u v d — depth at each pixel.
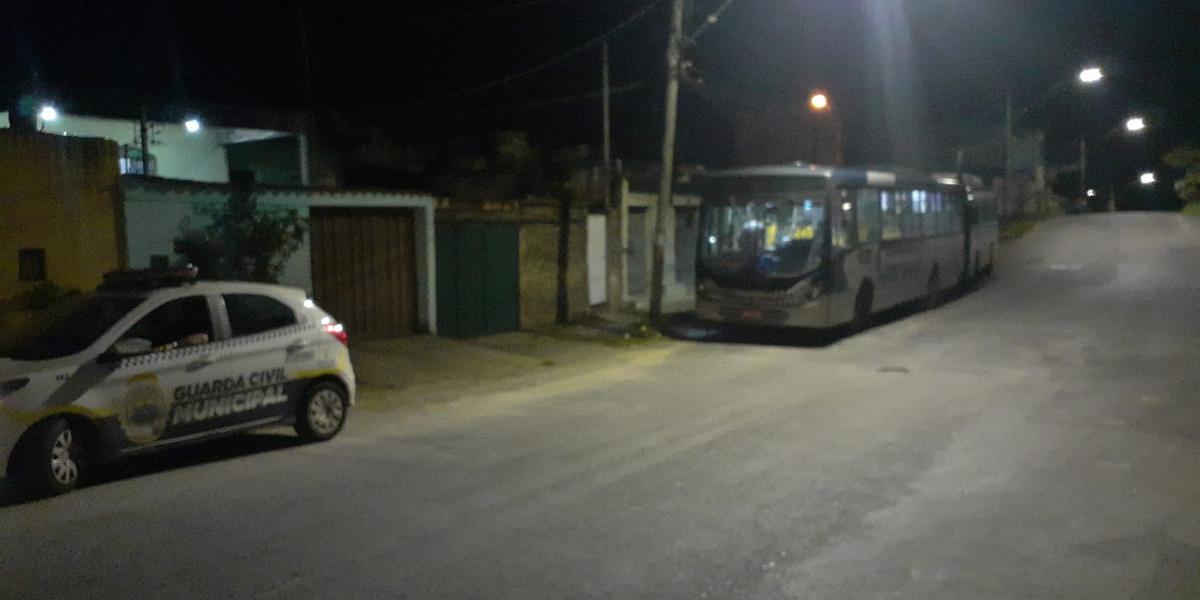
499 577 5.81
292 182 22.73
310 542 6.49
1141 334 18.28
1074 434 9.98
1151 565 6.05
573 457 9.06
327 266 16.33
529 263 20.25
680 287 26.84
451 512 7.19
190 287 9.08
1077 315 21.67
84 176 12.44
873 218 20.19
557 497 7.60
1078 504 7.39
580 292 21.83
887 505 7.36
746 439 9.80
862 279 19.61
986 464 8.68
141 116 18.53
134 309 8.62
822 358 16.39
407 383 14.27
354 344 16.48
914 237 22.77
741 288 18.33
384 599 5.45
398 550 6.31
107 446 8.16
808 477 8.21
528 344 18.27
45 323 8.80
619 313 22.95
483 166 24.66
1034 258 36.59
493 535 6.62
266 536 6.62
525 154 24.84
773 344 18.52
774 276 18.03
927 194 23.95
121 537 6.65
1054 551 6.30
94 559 6.18
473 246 18.86
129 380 8.32
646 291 25.03
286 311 9.80
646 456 9.06
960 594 5.55
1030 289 28.02
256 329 9.48
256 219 14.59
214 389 8.94
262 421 9.41
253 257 14.35
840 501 7.47
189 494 7.85
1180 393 12.35
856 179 19.20
